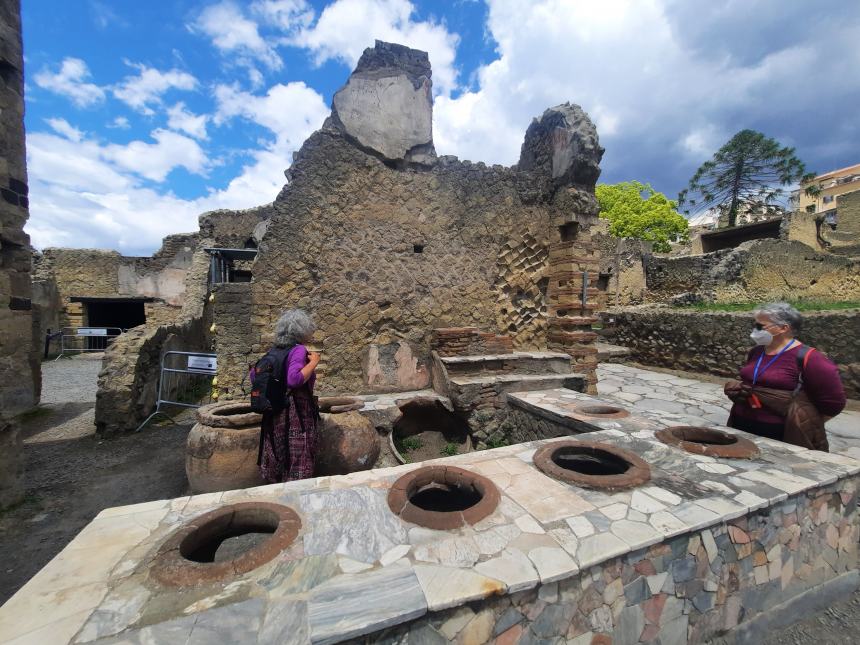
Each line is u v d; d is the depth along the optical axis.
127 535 1.72
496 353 5.18
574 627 1.55
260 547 1.59
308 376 2.65
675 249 22.48
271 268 4.41
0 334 3.12
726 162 20.12
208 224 12.34
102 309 15.65
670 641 1.79
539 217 5.65
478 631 1.39
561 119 5.47
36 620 1.24
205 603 1.32
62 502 3.32
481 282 5.34
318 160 4.50
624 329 9.92
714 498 2.07
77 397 7.00
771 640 2.02
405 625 1.29
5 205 3.18
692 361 8.15
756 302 11.95
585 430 3.47
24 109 3.38
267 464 2.68
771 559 2.09
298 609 1.29
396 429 4.61
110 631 1.20
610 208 22.75
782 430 2.89
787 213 16.38
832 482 2.32
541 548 1.63
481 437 4.59
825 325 6.14
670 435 3.01
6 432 3.18
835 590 2.31
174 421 5.48
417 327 4.99
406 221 4.89
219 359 4.43
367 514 1.90
